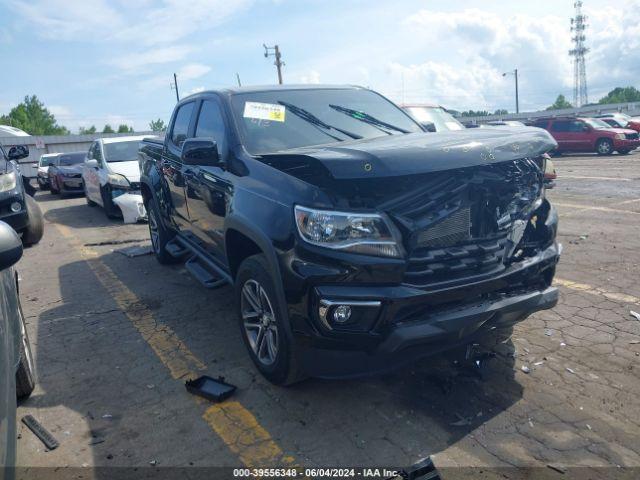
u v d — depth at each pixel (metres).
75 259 7.65
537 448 2.82
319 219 2.85
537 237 3.62
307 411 3.26
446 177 3.04
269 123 4.11
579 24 86.94
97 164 11.19
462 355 3.55
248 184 3.51
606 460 2.71
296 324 2.99
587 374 3.54
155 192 6.19
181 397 3.50
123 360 4.10
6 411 1.90
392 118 4.62
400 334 2.79
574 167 17.14
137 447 2.99
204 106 4.82
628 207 9.31
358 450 2.87
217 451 2.92
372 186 2.93
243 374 3.76
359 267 2.78
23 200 8.13
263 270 3.28
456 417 3.12
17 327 3.05
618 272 5.63
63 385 3.74
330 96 4.66
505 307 3.09
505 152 3.11
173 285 5.98
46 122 88.44
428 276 2.93
